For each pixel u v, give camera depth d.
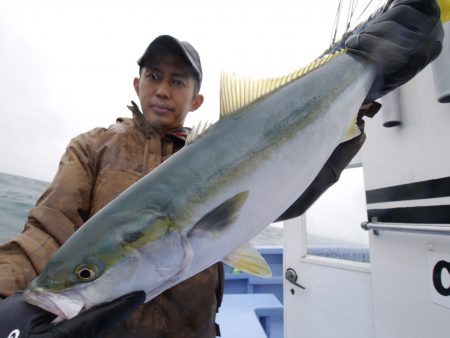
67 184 0.62
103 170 0.67
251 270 0.56
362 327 1.00
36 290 0.46
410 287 0.83
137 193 0.54
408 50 0.65
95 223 0.52
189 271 0.53
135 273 0.50
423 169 0.80
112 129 0.73
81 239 0.50
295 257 1.30
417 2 0.67
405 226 0.79
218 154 0.56
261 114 0.59
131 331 0.59
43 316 0.45
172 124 0.76
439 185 0.76
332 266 1.13
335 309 1.10
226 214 0.54
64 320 0.45
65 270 0.47
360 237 1.11
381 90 0.70
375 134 0.97
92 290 0.47
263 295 1.57
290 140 0.59
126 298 0.48
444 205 0.74
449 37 0.70
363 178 1.09
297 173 0.59
